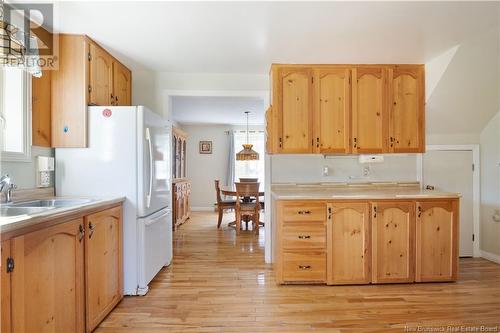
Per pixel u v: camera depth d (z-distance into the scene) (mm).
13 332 1253
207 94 3352
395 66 3025
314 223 2674
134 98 3295
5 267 1212
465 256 3547
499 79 2867
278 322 2059
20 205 1963
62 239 1606
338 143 2988
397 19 2127
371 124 3002
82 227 1801
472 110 3211
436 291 2564
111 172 2412
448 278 2738
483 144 3500
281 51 2707
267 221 3340
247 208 4828
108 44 2551
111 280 2188
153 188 2623
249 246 4055
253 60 2934
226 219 6207
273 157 3336
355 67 3010
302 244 2676
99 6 1934
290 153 2977
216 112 5887
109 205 2141
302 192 3064
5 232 1195
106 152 2408
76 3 1896
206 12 2016
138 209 2432
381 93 3010
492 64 2729
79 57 2365
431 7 1966
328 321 2070
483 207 3502
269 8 1969
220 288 2633
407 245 2705
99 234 2002
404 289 2607
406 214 2707
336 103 2992
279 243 2684
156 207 2725
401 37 2426
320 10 1994
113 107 2408
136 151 2418
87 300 1851
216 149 7707
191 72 3312
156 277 2885
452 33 2361
